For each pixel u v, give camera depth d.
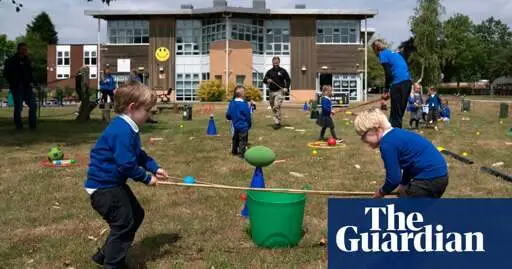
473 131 15.34
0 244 4.69
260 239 4.63
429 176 4.02
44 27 99.81
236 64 39.22
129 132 3.88
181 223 5.32
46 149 10.48
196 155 9.93
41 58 85.12
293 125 16.78
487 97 54.38
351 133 14.39
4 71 14.25
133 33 41.12
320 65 40.47
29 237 4.89
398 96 9.42
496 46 101.69
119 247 3.90
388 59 9.52
